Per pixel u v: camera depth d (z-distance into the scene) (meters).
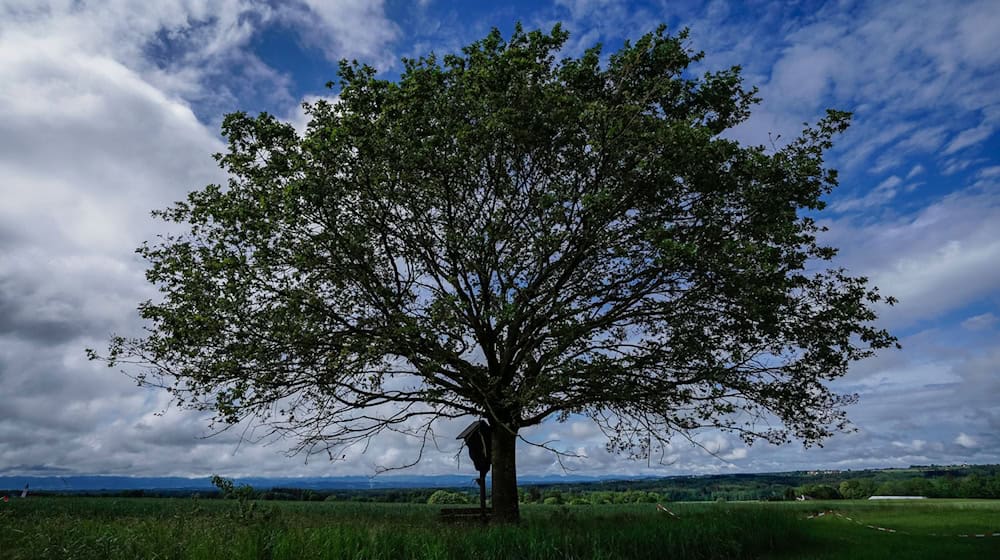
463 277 15.97
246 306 14.77
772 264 13.99
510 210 15.77
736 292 14.38
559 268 16.34
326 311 14.77
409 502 34.00
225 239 15.38
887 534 14.28
